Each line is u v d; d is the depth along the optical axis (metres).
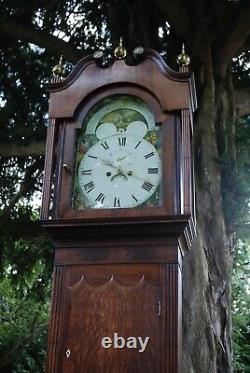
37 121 3.87
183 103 1.66
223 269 2.85
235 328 6.00
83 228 1.56
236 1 3.27
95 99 1.74
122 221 1.53
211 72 3.19
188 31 3.26
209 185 2.97
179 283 1.51
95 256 1.55
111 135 1.70
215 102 3.23
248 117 3.81
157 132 1.67
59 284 1.54
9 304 5.31
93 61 1.77
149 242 1.54
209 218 2.92
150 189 1.61
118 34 3.38
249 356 5.80
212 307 2.73
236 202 3.21
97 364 1.45
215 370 2.59
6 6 3.38
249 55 3.75
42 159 3.92
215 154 3.07
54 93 1.76
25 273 4.08
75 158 1.69
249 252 5.29
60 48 3.51
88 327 1.49
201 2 3.24
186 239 1.58
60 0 3.56
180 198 1.57
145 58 1.75
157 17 3.46
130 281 1.51
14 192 4.11
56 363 1.46
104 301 1.50
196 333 2.59
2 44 3.75
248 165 3.77
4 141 3.71
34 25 3.67
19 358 4.80
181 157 1.61
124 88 1.73
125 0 3.35
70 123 1.73
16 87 3.84
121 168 1.65
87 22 3.77
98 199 1.62
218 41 3.29
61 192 1.64
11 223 3.98
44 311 5.14
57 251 1.58
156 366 1.42
